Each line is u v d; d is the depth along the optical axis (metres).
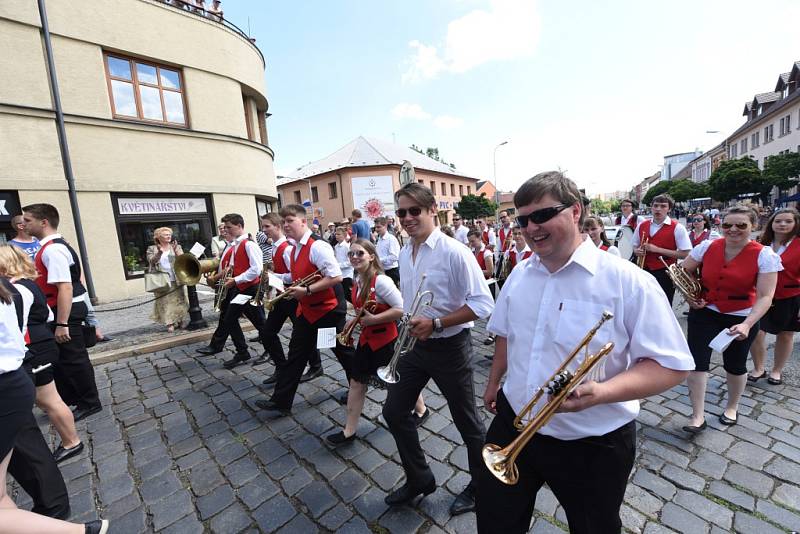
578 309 1.28
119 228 9.51
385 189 32.31
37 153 8.21
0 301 1.78
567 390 1.14
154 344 5.25
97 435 3.19
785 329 3.45
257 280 4.59
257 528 2.17
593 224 3.83
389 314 2.56
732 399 2.93
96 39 8.95
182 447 2.97
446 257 2.14
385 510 2.24
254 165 12.42
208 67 10.95
